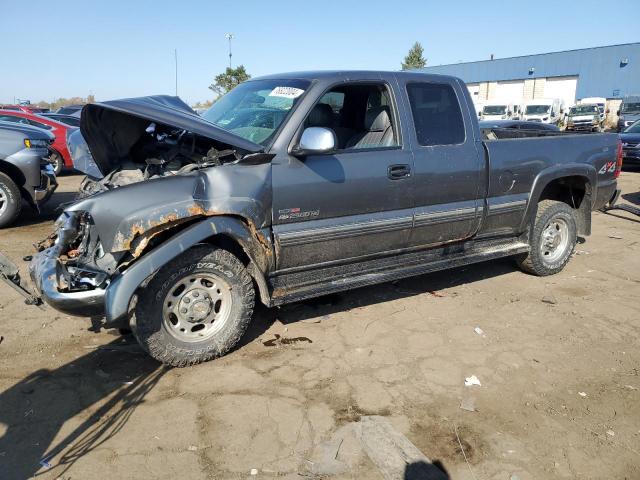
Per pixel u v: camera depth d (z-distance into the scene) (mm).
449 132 4508
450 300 4902
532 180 5086
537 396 3369
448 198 4531
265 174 3586
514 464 2748
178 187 3328
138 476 2586
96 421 3000
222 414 3088
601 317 4582
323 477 2609
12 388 3303
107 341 3943
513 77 47031
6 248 6266
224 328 3656
